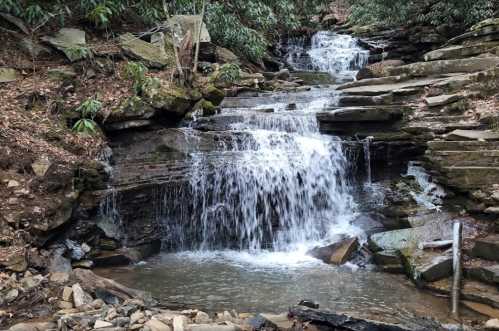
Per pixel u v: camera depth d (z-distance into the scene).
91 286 4.48
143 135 6.95
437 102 7.32
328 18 17.58
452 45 9.91
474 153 6.03
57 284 4.43
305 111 8.19
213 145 7.00
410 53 13.84
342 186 7.15
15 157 5.57
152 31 9.27
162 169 6.42
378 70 9.52
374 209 6.80
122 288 4.54
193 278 5.29
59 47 7.67
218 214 6.54
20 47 7.56
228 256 6.21
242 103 8.90
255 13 11.24
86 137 6.43
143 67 7.06
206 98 8.38
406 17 13.45
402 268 5.42
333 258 5.89
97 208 5.88
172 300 4.62
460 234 5.37
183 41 8.59
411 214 6.30
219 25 10.75
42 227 5.08
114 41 8.57
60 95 6.89
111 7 7.85
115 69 7.78
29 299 4.15
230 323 3.92
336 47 15.15
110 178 6.15
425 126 7.04
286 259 6.06
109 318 3.86
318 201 6.96
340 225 6.74
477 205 5.79
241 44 11.34
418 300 4.66
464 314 4.30
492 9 12.04
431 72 8.70
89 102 6.33
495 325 3.90
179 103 7.36
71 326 3.69
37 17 7.82
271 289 4.96
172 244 6.39
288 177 6.81
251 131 7.36
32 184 5.34
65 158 5.88
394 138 7.23
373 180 7.29
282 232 6.67
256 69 11.95
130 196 6.05
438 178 6.38
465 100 7.25
